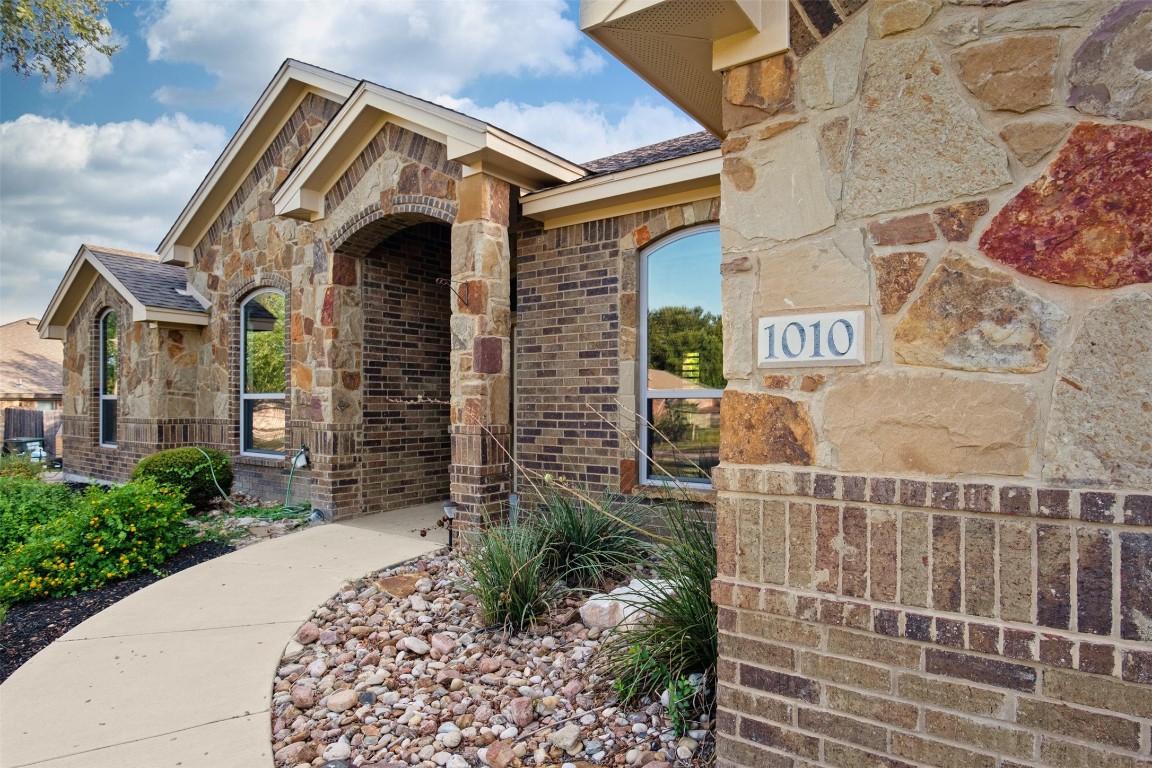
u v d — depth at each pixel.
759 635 2.34
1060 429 1.87
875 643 2.12
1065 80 1.89
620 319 6.27
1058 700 1.85
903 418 2.10
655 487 5.97
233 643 4.13
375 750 2.98
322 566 5.72
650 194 6.00
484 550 4.63
